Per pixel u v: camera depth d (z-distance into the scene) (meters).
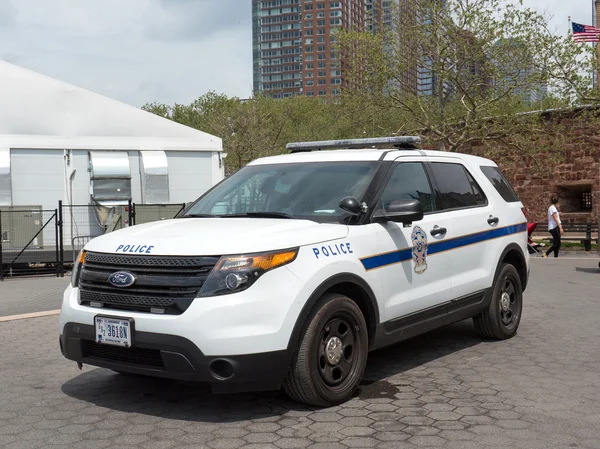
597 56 21.12
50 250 15.21
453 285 5.79
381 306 4.95
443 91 23.28
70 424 4.30
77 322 4.45
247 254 4.17
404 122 23.97
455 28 21.47
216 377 4.05
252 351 4.05
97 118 16.53
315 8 173.12
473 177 6.50
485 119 22.38
